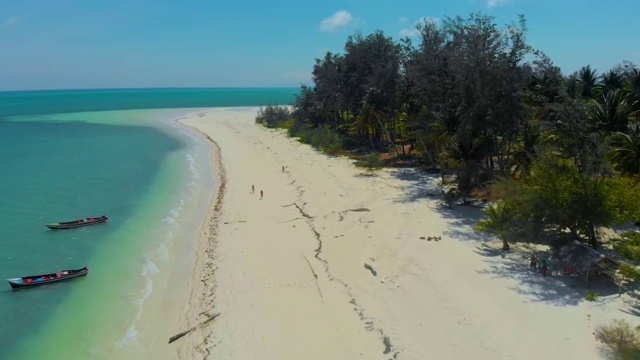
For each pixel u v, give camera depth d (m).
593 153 26.98
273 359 19.77
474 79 40.09
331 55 81.62
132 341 22.08
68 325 23.39
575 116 27.30
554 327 20.45
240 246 32.38
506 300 22.98
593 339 19.42
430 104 47.66
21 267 29.86
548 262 26.45
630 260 24.28
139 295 26.48
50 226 36.50
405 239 32.12
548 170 27.56
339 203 41.75
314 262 29.14
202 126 109.88
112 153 71.00
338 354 19.83
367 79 64.62
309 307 23.78
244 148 76.19
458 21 42.47
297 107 102.31
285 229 35.66
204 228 37.09
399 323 21.67
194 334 22.19
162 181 53.41
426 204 40.19
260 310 23.69
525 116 39.62
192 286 27.36
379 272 27.09
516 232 29.14
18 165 60.78
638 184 28.38
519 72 40.09
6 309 24.81
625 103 44.72
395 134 71.75
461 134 40.47
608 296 22.91
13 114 140.88
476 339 19.97
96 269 29.75
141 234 36.03
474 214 37.06
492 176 39.78
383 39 67.31
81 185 50.91
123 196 46.75
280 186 49.22
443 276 25.98
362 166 56.88
